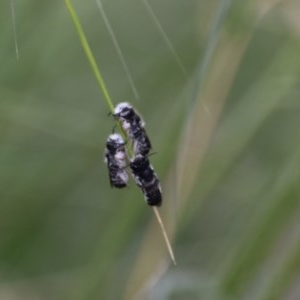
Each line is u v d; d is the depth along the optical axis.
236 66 0.36
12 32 0.40
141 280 0.37
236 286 0.36
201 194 0.39
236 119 0.40
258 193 0.40
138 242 0.40
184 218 0.39
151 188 0.32
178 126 0.36
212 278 0.37
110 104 0.31
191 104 0.34
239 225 0.40
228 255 0.38
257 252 0.36
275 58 0.39
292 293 0.37
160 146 0.37
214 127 0.36
